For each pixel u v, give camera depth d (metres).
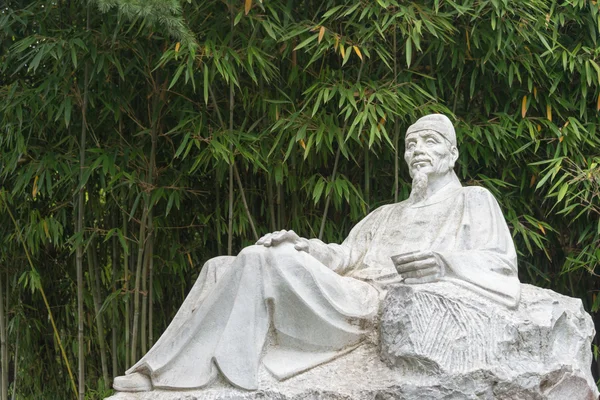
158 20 6.20
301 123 6.58
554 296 5.46
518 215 7.18
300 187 6.81
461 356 4.89
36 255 7.38
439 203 5.79
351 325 5.21
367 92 6.67
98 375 7.54
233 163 6.36
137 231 7.02
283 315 5.12
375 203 7.00
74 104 6.79
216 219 6.89
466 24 6.88
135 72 6.89
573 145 6.77
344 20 6.92
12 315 7.41
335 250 5.77
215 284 5.31
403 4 6.85
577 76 7.09
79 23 6.92
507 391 4.84
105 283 7.31
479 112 7.16
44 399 7.59
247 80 6.95
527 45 6.95
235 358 4.98
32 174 6.68
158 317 7.27
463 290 5.09
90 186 7.09
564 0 7.15
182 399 4.95
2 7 7.05
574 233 7.12
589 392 5.18
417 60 6.95
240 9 6.65
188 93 6.90
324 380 5.02
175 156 6.36
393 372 5.00
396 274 5.52
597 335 7.20
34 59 6.30
